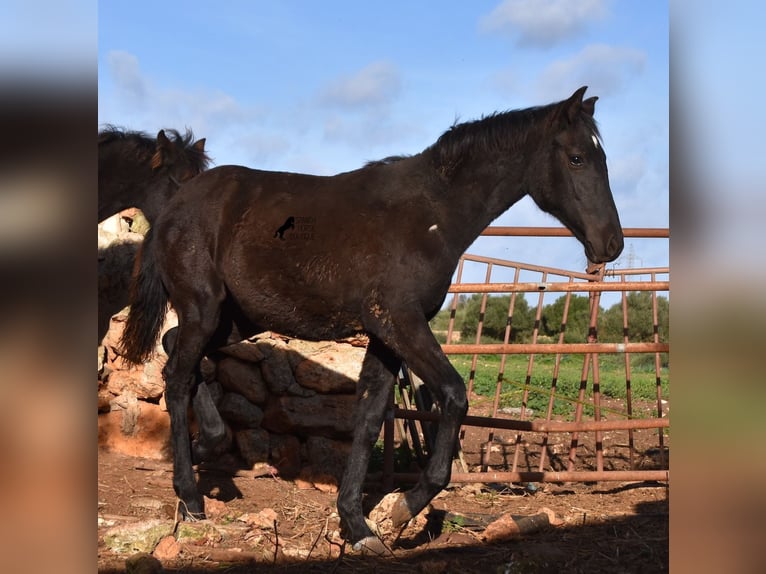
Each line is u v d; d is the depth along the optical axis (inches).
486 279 222.7
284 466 208.7
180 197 164.6
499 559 137.4
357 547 139.4
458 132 148.4
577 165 144.3
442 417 137.2
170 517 157.4
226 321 167.6
